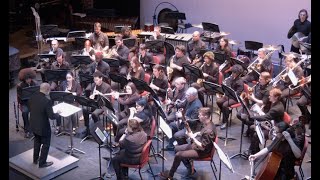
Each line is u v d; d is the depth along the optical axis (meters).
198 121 8.85
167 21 17.44
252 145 8.88
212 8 16.67
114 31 16.75
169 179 8.23
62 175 8.64
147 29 16.17
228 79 10.37
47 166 8.65
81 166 8.96
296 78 10.08
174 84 10.12
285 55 12.06
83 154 9.41
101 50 13.13
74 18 17.86
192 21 17.34
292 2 14.68
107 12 17.25
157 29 13.93
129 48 13.23
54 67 11.63
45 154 8.56
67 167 8.75
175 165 8.10
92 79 10.41
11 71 13.33
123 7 18.70
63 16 18.97
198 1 16.97
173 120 9.42
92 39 13.59
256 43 13.00
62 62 11.64
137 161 7.79
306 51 11.59
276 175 7.41
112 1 18.78
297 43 12.66
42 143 8.49
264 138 8.42
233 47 16.31
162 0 17.92
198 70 10.41
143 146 7.79
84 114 9.94
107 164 9.02
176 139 8.80
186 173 8.62
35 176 8.44
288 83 10.62
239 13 16.03
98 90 9.91
